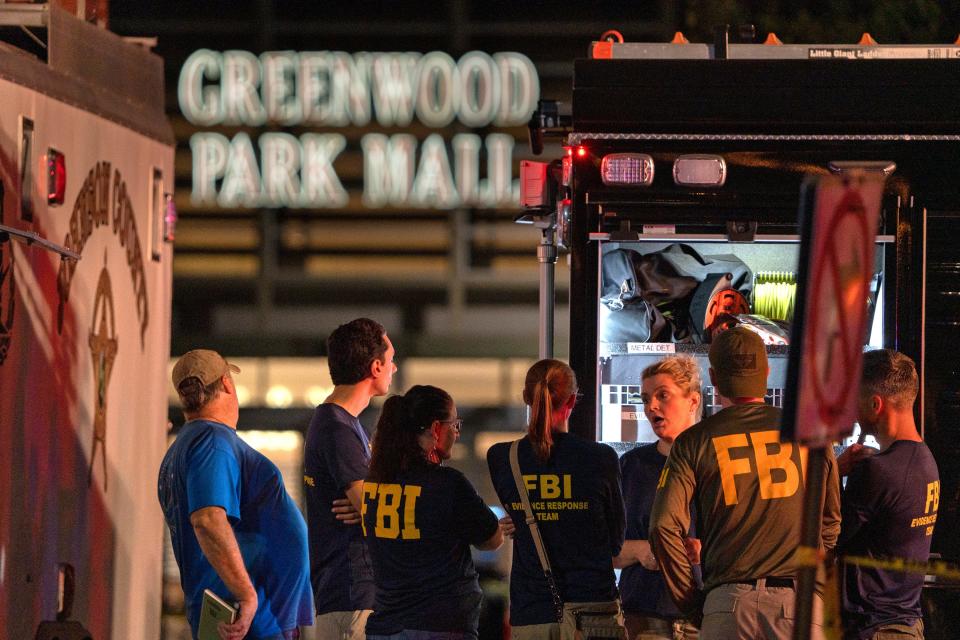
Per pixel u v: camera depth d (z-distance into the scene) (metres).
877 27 32.38
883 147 17.27
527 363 52.34
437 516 14.75
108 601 16.88
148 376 18.50
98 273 16.66
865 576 13.78
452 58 51.81
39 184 15.05
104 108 16.97
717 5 34.19
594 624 14.73
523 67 51.38
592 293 17.41
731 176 17.38
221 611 14.69
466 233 52.41
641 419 17.91
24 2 16.98
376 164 51.88
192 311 52.69
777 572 13.19
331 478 16.30
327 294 52.75
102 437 16.70
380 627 14.98
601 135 17.42
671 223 17.41
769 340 18.08
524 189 19.31
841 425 8.73
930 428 16.97
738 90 17.38
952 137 17.16
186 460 15.09
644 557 16.06
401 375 52.56
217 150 51.88
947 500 16.88
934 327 17.09
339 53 51.78
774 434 13.39
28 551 14.66
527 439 15.11
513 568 15.30
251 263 52.59
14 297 14.30
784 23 33.56
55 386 15.32
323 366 52.66
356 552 16.23
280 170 51.88
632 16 51.00
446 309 52.56
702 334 18.33
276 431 50.66
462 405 52.16
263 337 52.66
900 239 17.12
